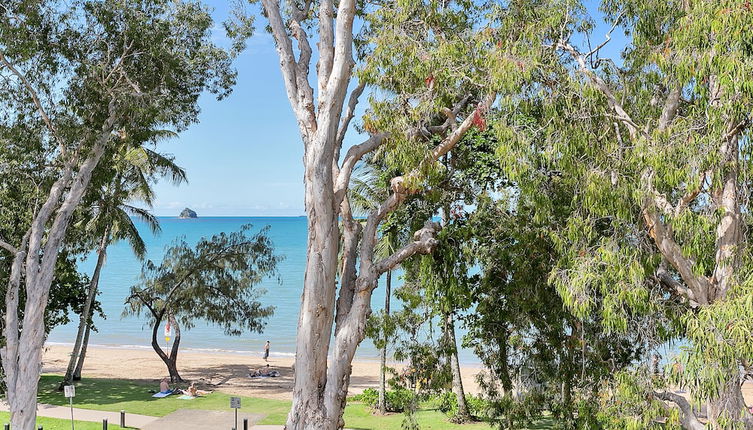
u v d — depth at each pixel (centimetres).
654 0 1135
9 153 1869
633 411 1086
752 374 962
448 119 1377
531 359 1454
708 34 955
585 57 1230
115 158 2411
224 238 3116
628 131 1159
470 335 1579
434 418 2231
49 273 1859
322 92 1309
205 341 4912
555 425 1427
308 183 1270
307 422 1198
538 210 1201
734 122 998
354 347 1255
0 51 1784
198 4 2022
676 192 1131
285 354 4378
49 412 2350
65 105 1884
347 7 1288
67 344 4900
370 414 2352
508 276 1498
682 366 907
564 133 1066
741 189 1064
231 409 2447
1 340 2189
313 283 1225
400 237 1941
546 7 1251
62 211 1889
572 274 1076
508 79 1093
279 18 1444
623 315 1039
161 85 1969
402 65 1264
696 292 1077
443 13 1401
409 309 1567
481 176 1661
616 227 1071
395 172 1819
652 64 1149
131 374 3422
